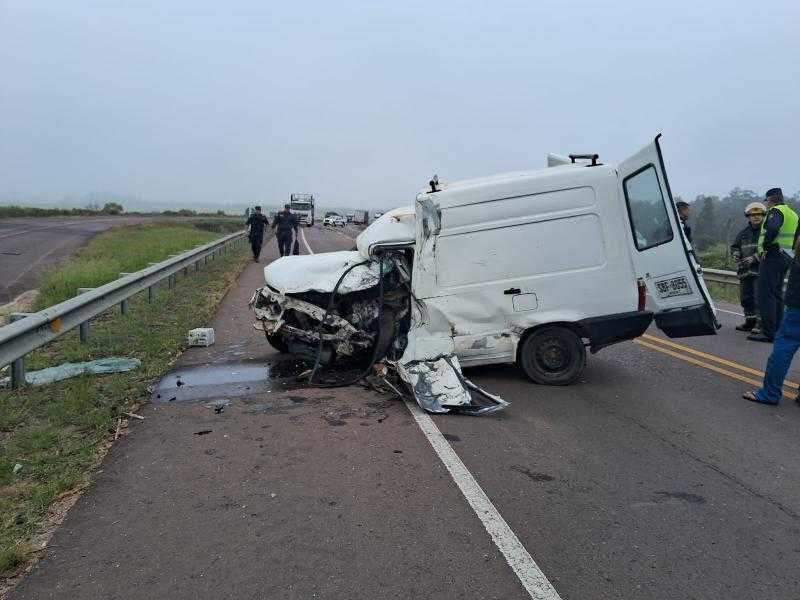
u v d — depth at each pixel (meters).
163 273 11.69
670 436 5.17
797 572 3.21
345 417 5.55
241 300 12.08
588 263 6.46
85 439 4.91
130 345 7.91
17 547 3.34
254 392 6.30
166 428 5.24
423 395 5.84
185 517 3.73
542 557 3.32
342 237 35.03
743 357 8.07
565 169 6.52
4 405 5.52
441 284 6.49
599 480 4.30
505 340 6.54
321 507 3.86
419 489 4.12
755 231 9.70
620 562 3.28
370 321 6.95
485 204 6.41
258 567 3.21
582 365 6.58
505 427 5.34
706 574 3.17
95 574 3.15
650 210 6.37
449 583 3.07
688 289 6.33
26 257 18.62
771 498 4.05
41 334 6.25
